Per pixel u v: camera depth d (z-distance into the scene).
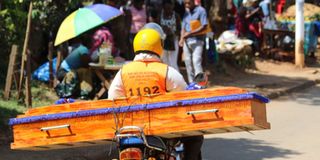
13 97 19.91
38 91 20.80
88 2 24.44
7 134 16.42
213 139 17.59
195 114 8.79
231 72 29.19
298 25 32.38
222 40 31.78
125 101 9.17
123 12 22.91
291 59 33.47
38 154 14.95
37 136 9.43
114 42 23.36
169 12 22.86
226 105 8.63
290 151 16.00
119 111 9.13
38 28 23.16
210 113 8.72
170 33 22.81
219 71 28.55
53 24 23.11
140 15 23.84
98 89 19.72
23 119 9.44
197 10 23.30
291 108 22.56
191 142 10.48
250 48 31.22
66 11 22.91
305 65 33.50
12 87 20.77
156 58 9.97
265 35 34.03
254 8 34.22
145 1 24.16
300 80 28.47
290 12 36.47
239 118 8.57
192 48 23.38
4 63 22.11
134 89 9.83
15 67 20.14
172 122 8.91
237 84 26.55
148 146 8.90
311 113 21.52
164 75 9.77
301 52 32.31
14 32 21.53
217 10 32.31
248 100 8.54
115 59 21.52
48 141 9.40
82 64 18.78
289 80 28.44
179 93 8.94
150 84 9.78
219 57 29.95
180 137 9.96
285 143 16.95
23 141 9.48
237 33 33.59
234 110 8.60
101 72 19.86
